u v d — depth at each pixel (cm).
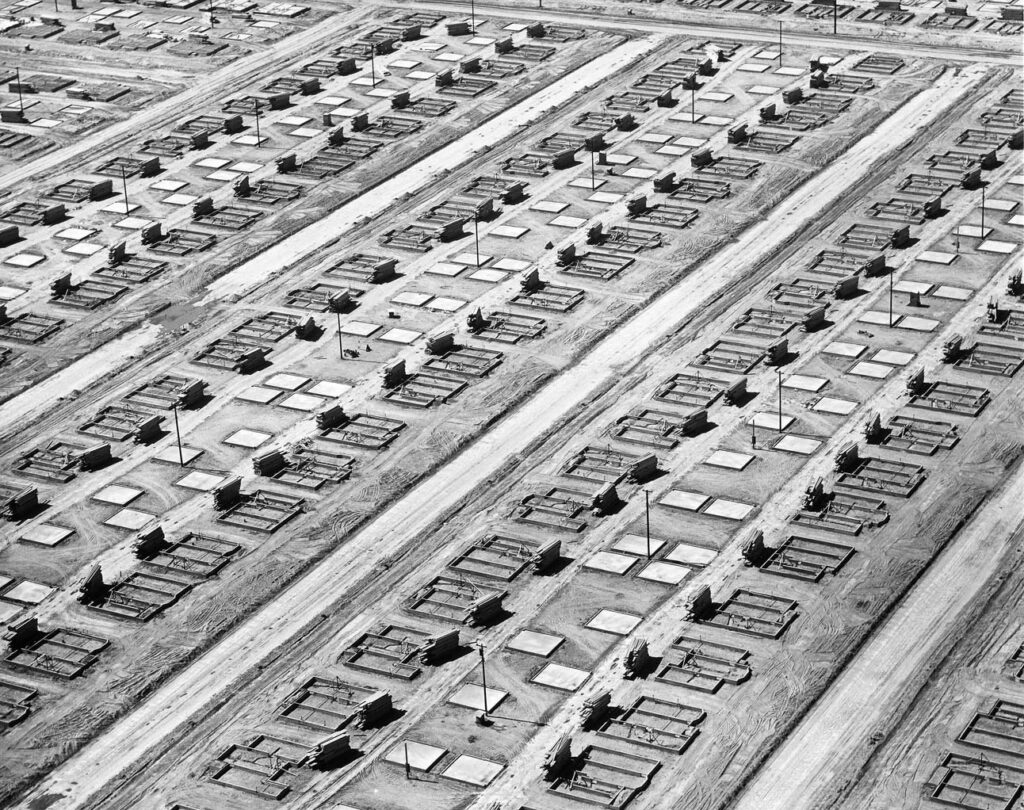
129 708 14800
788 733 14075
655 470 17438
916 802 13350
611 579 15938
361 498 17288
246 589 16100
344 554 16538
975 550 16100
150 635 15612
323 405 18825
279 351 19925
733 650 14962
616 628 15312
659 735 14088
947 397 18350
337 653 15275
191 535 16862
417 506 17162
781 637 15088
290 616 15762
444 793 13662
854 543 16225
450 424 18375
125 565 16512
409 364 19488
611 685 14662
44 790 14025
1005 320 19675
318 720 14525
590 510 16912
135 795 13888
